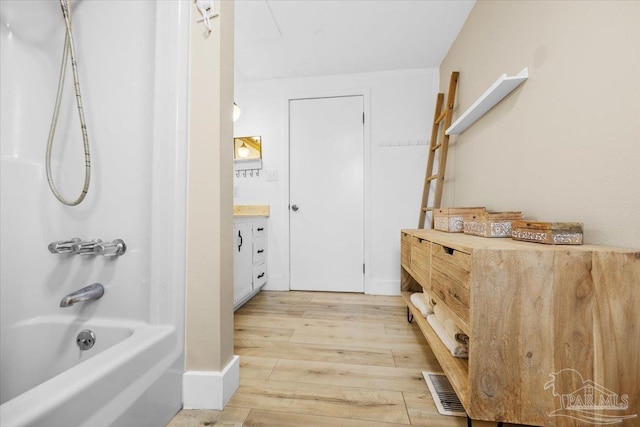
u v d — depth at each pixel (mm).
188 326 1006
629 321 676
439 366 1264
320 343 1500
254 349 1430
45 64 1127
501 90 1288
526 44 1182
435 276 1114
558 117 989
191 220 1009
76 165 1098
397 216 2471
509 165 1312
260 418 933
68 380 610
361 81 2521
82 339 997
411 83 2457
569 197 937
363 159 2533
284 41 2066
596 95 829
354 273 2549
